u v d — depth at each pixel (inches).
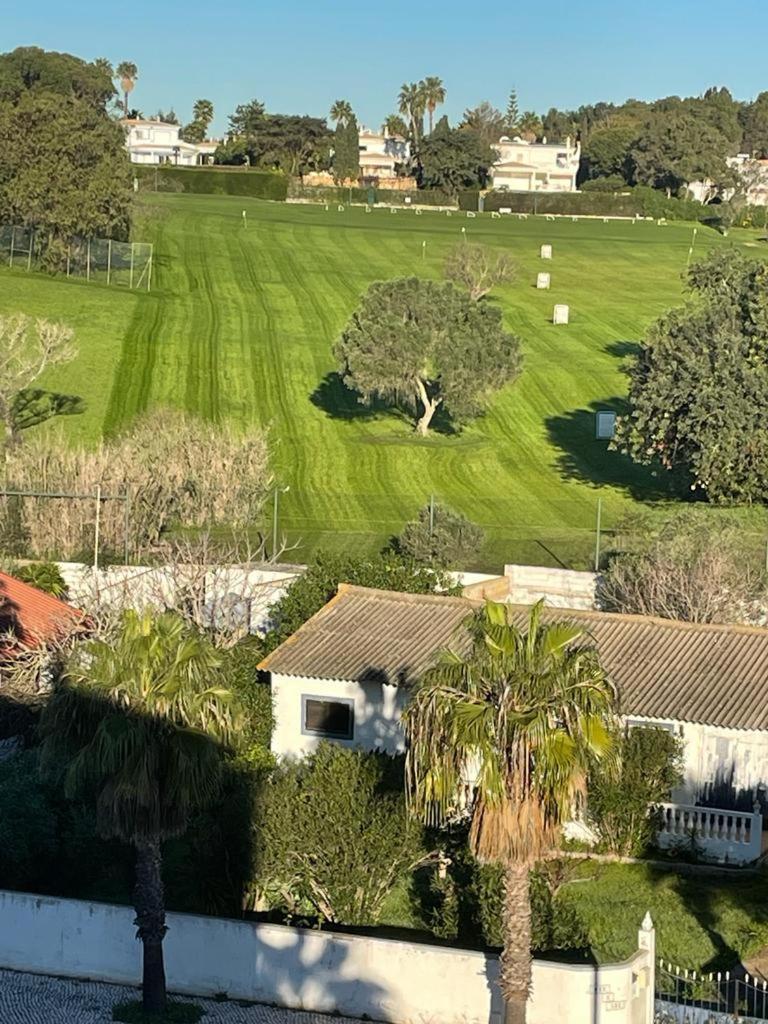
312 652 1312.7
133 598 1646.2
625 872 1152.8
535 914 969.5
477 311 3186.5
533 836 808.3
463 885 1056.2
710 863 1168.2
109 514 2049.7
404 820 1045.2
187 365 3543.3
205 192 7062.0
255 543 2178.9
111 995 970.1
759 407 2571.4
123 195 4165.8
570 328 4254.4
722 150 7726.4
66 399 3201.3
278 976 962.7
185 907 1087.6
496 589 1808.6
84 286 4057.6
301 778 1117.1
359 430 3233.3
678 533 1843.0
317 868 1055.6
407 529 2129.7
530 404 3518.7
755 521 2110.0
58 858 1152.8
